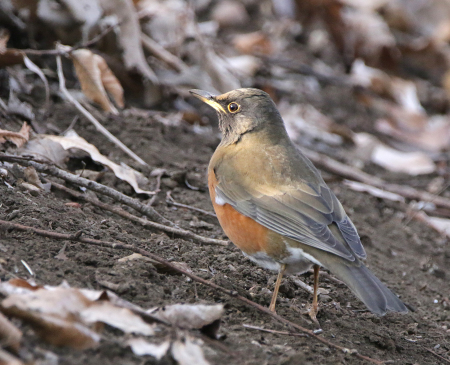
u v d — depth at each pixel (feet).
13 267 23.29
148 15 51.29
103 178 35.45
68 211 29.89
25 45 44.78
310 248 27.17
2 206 28.04
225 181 29.81
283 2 70.23
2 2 43.32
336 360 23.70
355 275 25.81
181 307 22.27
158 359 19.60
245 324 24.75
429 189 52.39
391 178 53.52
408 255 41.27
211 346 21.86
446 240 45.01
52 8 43.52
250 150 30.55
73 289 20.51
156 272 26.45
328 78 64.54
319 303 30.58
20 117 37.47
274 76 61.26
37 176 30.91
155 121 44.80
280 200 28.37
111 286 23.72
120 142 39.96
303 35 70.59
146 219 32.68
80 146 34.73
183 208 35.99
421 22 79.15
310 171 29.96
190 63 53.52
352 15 70.18
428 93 70.18
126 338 20.16
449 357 27.89
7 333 18.06
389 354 26.78
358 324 28.84
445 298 35.60
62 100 42.65
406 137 61.21
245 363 21.22
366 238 40.88
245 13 69.51
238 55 60.80
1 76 40.42
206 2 68.44
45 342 18.94
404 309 24.88
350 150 55.36
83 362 18.56
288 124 54.49
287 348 23.17
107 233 28.99
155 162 40.11
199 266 29.58
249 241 28.78
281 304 28.55
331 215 28.04
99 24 45.14
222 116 32.37
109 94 46.21
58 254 25.36
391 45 68.74
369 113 62.34
